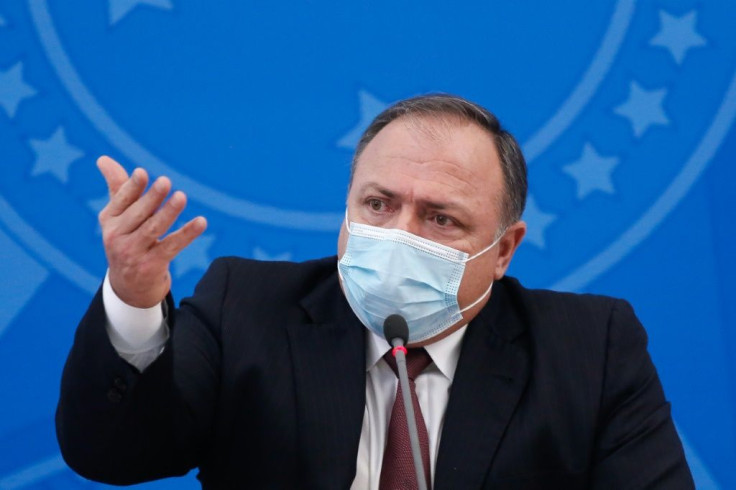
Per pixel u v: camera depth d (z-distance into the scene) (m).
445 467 5.45
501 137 5.77
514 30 8.15
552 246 7.95
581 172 8.02
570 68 8.12
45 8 7.83
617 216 7.99
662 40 8.13
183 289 7.84
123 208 4.68
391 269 5.43
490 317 6.01
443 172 5.50
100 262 7.74
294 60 8.05
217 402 5.68
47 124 7.76
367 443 5.61
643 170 8.03
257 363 5.68
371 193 5.55
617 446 5.75
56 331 7.62
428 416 5.70
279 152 7.99
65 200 7.73
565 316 6.10
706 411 7.79
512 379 5.76
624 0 8.15
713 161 8.04
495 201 5.66
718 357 7.86
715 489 7.68
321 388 5.61
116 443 5.09
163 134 7.89
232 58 8.01
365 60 8.09
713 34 8.13
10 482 7.43
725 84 8.10
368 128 5.78
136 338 4.99
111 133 7.83
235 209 7.92
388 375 5.77
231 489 5.61
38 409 7.54
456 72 8.10
